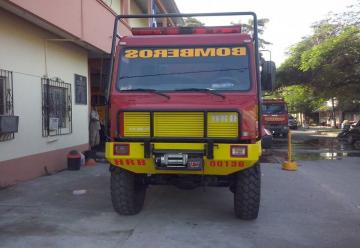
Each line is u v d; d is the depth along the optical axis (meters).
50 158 12.24
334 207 8.44
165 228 6.85
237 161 6.64
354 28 28.50
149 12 21.58
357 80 31.62
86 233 6.54
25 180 10.83
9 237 6.32
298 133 42.72
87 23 13.20
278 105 31.95
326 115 66.75
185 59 7.26
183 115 6.70
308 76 35.12
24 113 10.86
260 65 7.58
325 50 28.77
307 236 6.54
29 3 9.65
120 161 6.88
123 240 6.23
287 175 12.57
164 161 6.71
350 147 24.23
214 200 8.88
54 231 6.62
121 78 7.24
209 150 6.61
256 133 6.88
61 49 13.03
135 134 6.79
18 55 10.59
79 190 9.61
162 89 7.13
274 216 7.68
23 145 10.79
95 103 18.47
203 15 7.56
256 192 7.08
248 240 6.30
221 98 6.92
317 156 18.80
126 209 7.41
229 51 7.23
